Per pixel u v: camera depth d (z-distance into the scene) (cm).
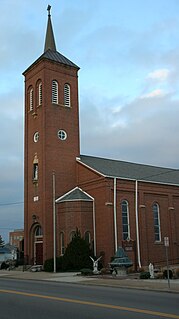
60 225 3994
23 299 1638
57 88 4425
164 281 2502
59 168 4222
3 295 1798
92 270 3425
